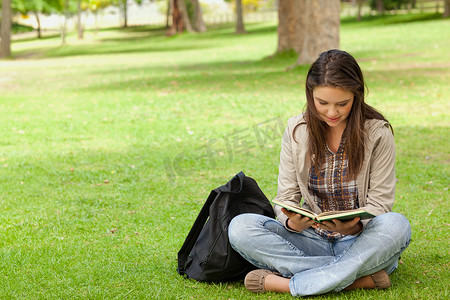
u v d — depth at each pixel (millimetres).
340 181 2904
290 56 21109
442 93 11734
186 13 44281
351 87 2617
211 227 3090
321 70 2643
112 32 61781
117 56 29141
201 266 3127
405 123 8969
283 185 3084
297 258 2938
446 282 3053
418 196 5090
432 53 19453
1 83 16781
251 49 27984
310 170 2975
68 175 6168
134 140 8250
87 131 9023
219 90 13367
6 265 3486
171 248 3777
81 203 5059
